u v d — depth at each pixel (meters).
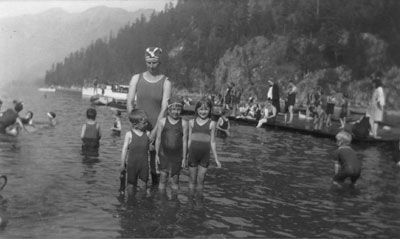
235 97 23.25
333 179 6.37
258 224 4.04
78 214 3.99
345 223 4.23
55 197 4.53
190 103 28.14
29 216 3.83
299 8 75.38
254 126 17.28
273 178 6.36
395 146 9.98
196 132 5.62
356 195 5.52
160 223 3.87
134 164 5.26
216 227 3.85
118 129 11.64
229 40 66.00
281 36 72.88
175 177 5.43
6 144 8.27
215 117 18.62
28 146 8.14
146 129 5.75
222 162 7.64
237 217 4.22
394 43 70.50
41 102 22.02
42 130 10.97
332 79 66.06
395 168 7.99
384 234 3.94
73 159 7.00
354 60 68.50
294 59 70.75
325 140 12.60
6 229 3.45
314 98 20.88
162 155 5.39
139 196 4.86
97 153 7.77
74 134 10.41
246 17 70.44
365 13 72.94
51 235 3.38
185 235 3.58
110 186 5.25
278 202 4.94
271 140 11.98
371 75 66.00
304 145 11.05
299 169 7.25
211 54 58.88
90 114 8.37
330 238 3.76
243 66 66.06
